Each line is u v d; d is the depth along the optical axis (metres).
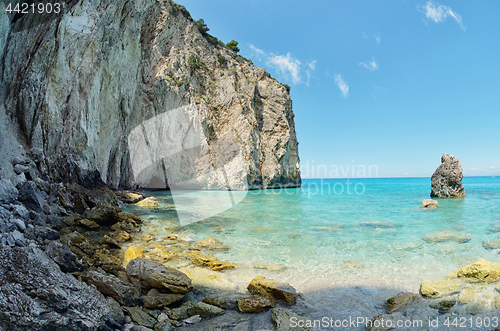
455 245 7.60
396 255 6.75
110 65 16.50
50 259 3.88
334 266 5.99
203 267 5.68
